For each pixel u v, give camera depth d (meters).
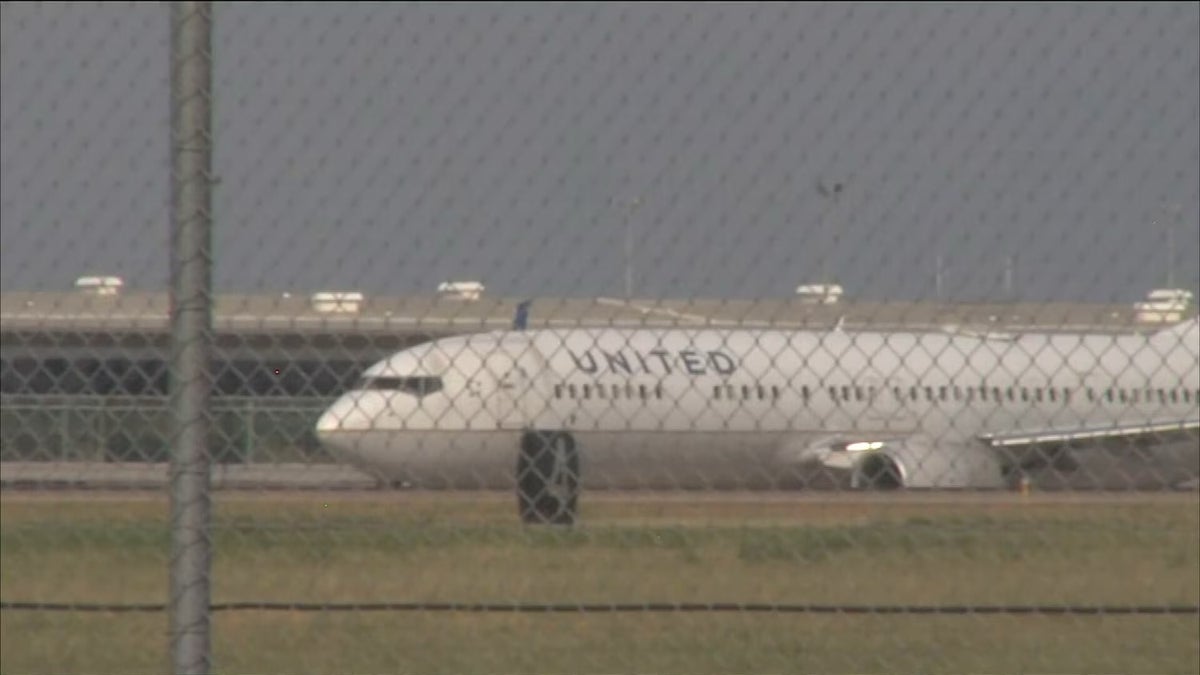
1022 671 40.34
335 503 35.31
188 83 22.41
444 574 46.56
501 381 37.25
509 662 41.28
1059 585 46.88
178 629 22.89
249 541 45.44
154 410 27.36
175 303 22.58
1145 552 47.81
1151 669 40.91
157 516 36.44
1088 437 99.56
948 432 105.69
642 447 36.06
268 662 40.75
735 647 42.78
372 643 42.47
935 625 45.44
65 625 44.97
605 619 45.50
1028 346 113.44
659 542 47.16
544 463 35.59
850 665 40.91
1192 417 120.31
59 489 36.25
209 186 22.48
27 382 26.34
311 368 26.52
